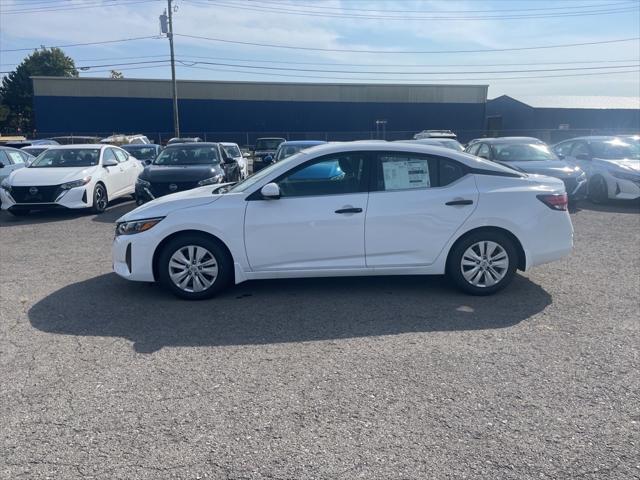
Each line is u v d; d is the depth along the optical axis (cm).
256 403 369
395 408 361
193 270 582
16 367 427
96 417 354
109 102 4781
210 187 675
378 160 580
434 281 646
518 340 471
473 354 443
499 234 582
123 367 426
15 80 8006
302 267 578
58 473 298
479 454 311
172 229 571
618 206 1280
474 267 586
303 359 438
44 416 356
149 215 580
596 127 5019
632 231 966
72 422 348
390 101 5150
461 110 5291
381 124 5166
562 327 501
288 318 531
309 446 320
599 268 706
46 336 491
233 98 4928
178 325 516
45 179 1185
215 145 1338
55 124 4753
